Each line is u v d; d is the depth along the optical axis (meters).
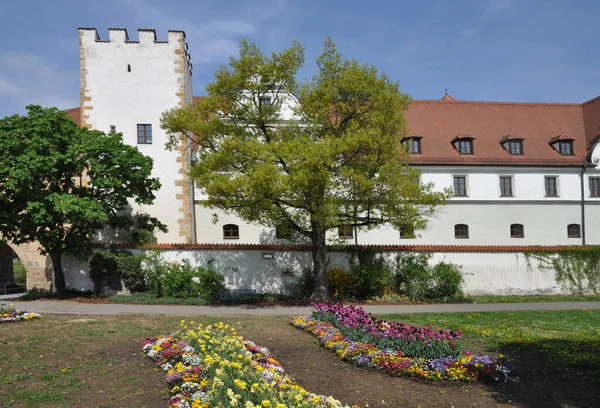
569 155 32.28
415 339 10.16
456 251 24.44
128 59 26.14
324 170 16.59
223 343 9.51
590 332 14.69
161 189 25.92
